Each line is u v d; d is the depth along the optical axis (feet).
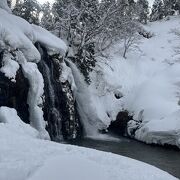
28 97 80.69
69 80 102.06
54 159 33.35
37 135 62.23
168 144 98.07
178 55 155.84
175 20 226.38
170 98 117.91
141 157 83.97
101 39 139.33
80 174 31.76
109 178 32.35
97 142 99.14
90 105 110.52
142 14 212.84
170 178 36.52
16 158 34.09
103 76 122.72
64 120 97.35
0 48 77.51
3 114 61.72
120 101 123.24
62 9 131.85
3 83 75.05
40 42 97.04
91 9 128.26
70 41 126.62
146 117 111.65
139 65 146.20
